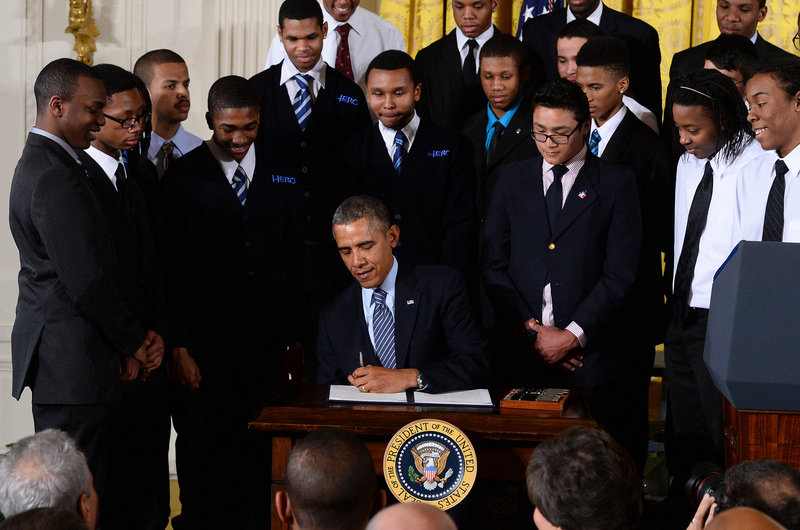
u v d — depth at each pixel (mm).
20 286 2738
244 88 3246
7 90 4441
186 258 3260
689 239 3115
